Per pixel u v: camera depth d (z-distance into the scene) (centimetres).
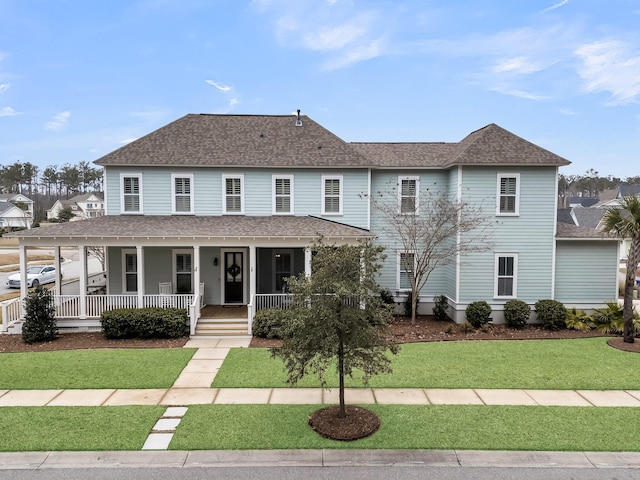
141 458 729
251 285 1600
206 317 1667
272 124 2062
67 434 801
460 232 1744
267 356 1303
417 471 699
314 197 1873
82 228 1633
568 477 684
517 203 1744
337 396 991
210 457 732
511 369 1177
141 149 1852
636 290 2669
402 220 1853
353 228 1727
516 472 696
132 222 1731
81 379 1097
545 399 974
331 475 687
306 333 822
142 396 988
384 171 1903
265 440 779
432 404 945
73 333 1584
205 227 1677
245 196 1859
